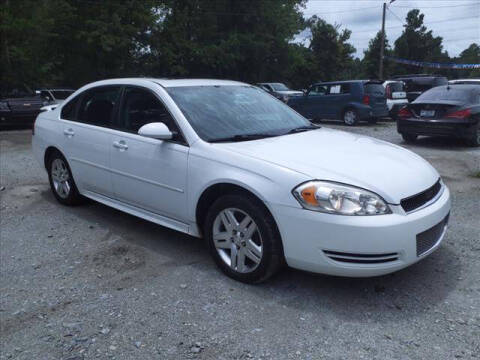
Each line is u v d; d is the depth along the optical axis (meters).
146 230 4.73
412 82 18.48
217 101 4.31
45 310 3.23
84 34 23.64
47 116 5.67
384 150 3.85
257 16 32.97
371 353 2.69
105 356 2.71
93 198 5.01
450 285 3.48
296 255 3.18
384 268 3.05
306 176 3.15
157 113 4.14
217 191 3.66
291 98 17.36
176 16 30.08
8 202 5.82
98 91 4.94
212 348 2.76
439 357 2.64
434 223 3.27
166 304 3.26
